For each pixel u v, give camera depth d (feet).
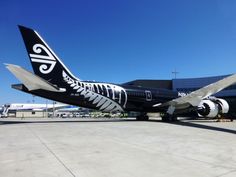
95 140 37.55
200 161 24.56
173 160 24.89
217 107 86.79
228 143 35.70
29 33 65.92
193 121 90.33
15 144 33.53
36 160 24.47
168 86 190.60
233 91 155.02
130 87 83.87
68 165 22.67
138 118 94.38
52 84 68.23
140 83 188.34
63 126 60.90
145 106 86.38
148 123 73.46
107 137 40.96
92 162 23.84
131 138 40.09
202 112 85.56
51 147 31.45
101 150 29.76
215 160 25.04
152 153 28.25
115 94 79.36
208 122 86.33
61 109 313.73
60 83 69.67
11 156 26.20
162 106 87.71
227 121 95.86
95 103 76.02
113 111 82.74
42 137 40.34
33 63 66.23
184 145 33.76
